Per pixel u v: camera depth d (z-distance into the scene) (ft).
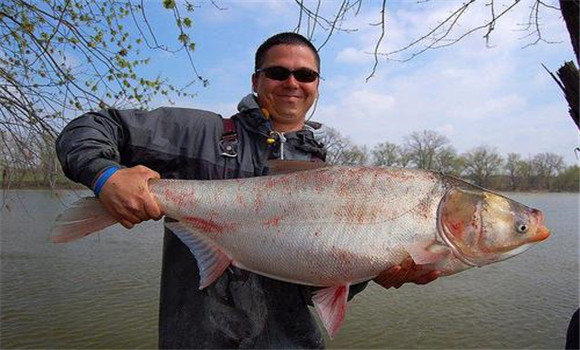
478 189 3.20
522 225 3.14
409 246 3.04
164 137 3.16
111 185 2.66
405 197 3.10
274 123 3.52
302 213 3.07
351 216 3.06
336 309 3.02
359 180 3.14
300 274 3.07
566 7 2.95
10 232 25.80
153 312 13.91
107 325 12.74
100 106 9.86
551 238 31.42
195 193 3.06
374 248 3.02
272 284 3.17
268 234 3.06
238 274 3.13
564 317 14.48
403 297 16.55
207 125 3.28
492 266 22.20
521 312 14.88
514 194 78.18
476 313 14.80
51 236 2.76
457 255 3.11
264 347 3.06
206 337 2.98
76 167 2.73
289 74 3.43
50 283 16.53
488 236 3.10
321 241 3.02
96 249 22.72
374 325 13.70
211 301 3.04
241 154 3.28
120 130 3.06
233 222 3.08
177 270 3.14
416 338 12.59
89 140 2.82
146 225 31.42
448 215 3.09
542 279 19.34
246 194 3.10
